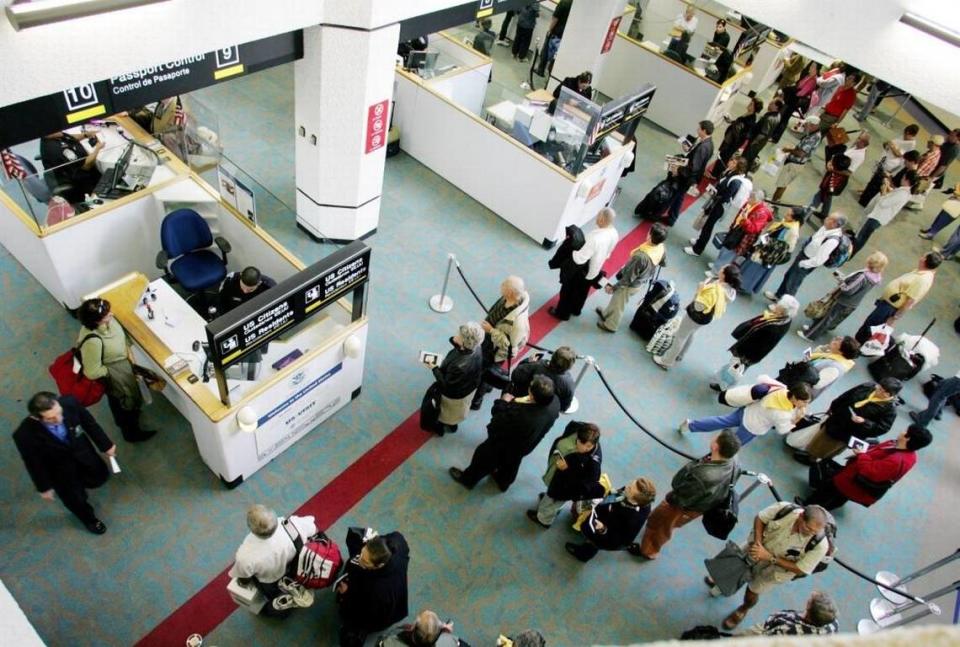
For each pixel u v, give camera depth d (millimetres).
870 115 12672
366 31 5500
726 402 5578
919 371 7000
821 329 7289
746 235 7336
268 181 7652
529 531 5094
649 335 6797
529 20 10578
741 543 5355
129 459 4949
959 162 11859
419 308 6609
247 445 4707
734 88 10266
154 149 5992
